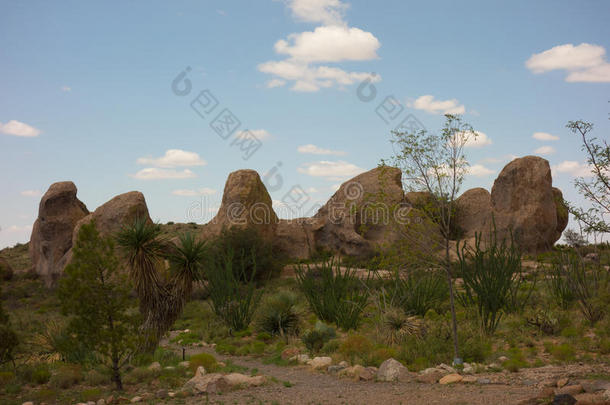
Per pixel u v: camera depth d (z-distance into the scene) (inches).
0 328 535.8
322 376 482.0
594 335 608.7
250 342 742.5
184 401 383.2
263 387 430.9
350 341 565.6
